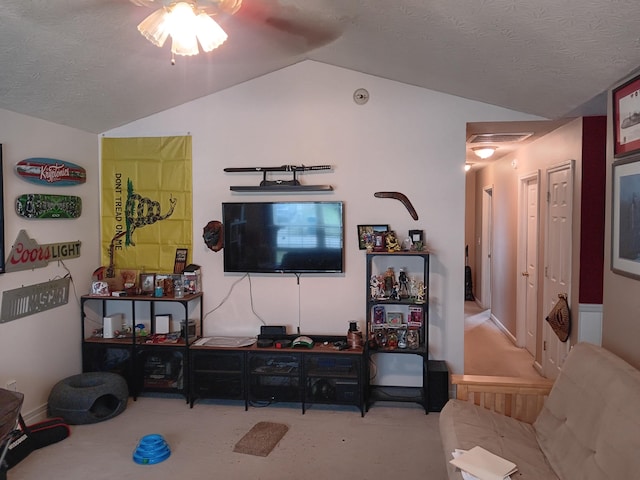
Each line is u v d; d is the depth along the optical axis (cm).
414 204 379
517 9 198
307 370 355
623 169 234
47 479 263
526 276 514
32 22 229
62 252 366
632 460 161
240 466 277
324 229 380
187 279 397
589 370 214
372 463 280
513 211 548
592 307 352
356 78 381
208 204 401
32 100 313
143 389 380
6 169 314
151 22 200
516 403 258
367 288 359
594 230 350
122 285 407
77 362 384
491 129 403
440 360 381
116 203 410
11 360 318
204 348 361
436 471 271
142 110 387
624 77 240
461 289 377
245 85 393
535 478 192
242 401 376
